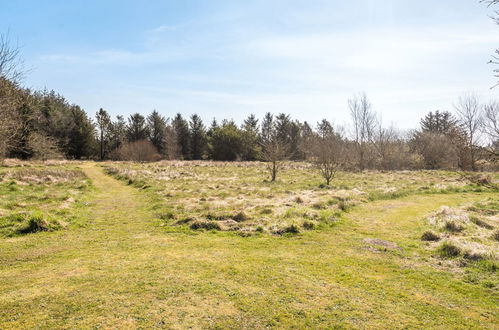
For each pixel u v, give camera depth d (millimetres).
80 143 52500
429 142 40094
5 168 26469
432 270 6906
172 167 35688
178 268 6828
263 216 11305
